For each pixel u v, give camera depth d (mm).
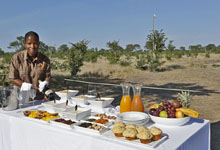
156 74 12484
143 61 14742
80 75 11570
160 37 14508
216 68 14969
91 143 1481
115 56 17781
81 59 11078
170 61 21359
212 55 32438
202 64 18016
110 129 1616
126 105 1991
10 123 1997
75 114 1851
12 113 2115
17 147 1957
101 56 24609
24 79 2801
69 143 1594
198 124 1788
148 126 1736
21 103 2494
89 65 16656
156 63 14047
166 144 1398
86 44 11102
